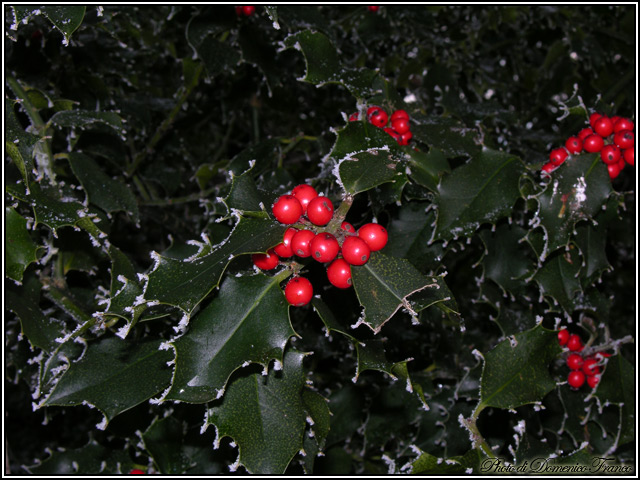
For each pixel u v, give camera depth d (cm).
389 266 29
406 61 61
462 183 36
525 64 67
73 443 66
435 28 60
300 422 30
